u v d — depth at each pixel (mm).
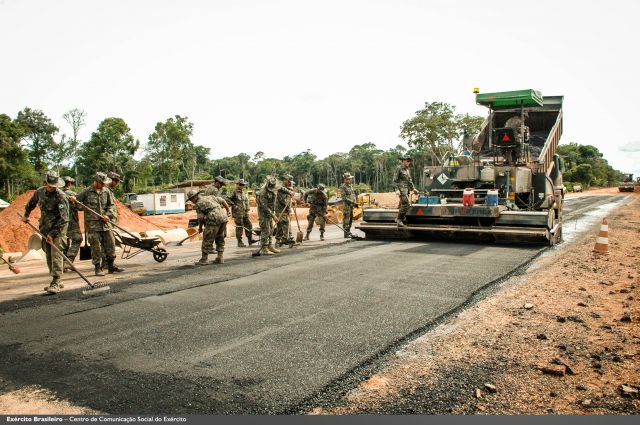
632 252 10898
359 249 11227
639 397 3539
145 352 4406
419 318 5422
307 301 6215
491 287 7055
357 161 106688
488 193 11812
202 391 3584
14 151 52469
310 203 13859
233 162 106312
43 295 6871
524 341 4703
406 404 3406
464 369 4023
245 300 6312
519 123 13297
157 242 9969
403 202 12383
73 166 70625
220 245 9609
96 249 8570
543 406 3406
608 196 47562
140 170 71438
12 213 17469
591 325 5227
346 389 3627
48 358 4289
